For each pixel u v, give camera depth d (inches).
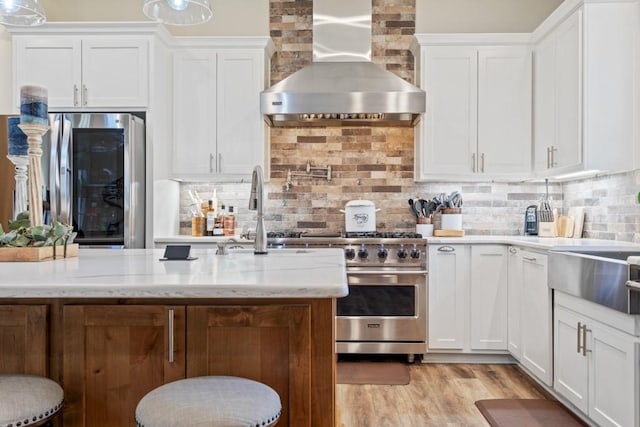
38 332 54.2
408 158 154.8
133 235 125.6
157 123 134.0
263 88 142.3
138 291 48.4
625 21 108.9
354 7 146.7
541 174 132.7
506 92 138.9
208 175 142.6
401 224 154.6
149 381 53.7
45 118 76.8
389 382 115.6
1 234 72.9
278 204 156.1
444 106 139.9
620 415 75.9
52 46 131.9
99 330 53.7
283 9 159.2
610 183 121.0
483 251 128.3
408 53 156.6
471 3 155.9
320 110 132.7
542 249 105.1
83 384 53.6
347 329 129.4
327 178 155.6
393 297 129.2
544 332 104.8
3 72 147.9
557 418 94.9
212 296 48.6
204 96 142.2
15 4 89.8
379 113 133.0
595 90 108.9
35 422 46.4
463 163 139.9
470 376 120.2
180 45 141.8
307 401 52.4
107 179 123.6
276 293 48.3
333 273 57.2
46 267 63.3
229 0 159.2
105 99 131.6
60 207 120.7
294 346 52.4
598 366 82.7
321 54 146.2
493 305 128.3
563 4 116.2
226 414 42.9
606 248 97.4
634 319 72.3
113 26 130.3
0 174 125.6
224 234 148.2
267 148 150.6
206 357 53.1
